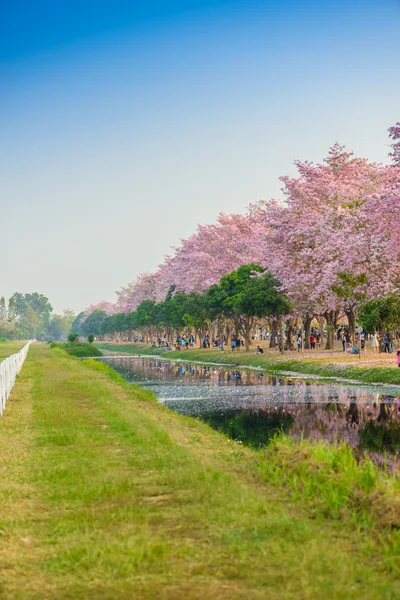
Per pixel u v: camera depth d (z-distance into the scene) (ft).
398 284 127.75
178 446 40.06
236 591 17.85
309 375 128.47
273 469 32.73
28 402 67.72
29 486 30.25
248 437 54.90
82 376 104.47
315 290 159.94
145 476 31.94
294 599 17.29
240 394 94.38
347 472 29.32
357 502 25.75
